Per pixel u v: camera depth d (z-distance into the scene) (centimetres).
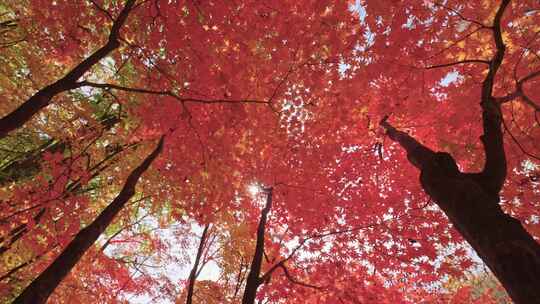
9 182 679
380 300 623
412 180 722
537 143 554
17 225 608
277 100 649
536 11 480
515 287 232
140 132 693
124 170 808
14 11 653
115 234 901
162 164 688
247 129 659
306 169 727
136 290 899
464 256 630
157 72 608
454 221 317
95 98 853
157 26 553
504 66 545
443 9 495
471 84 576
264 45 583
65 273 331
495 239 262
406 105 638
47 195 575
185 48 559
